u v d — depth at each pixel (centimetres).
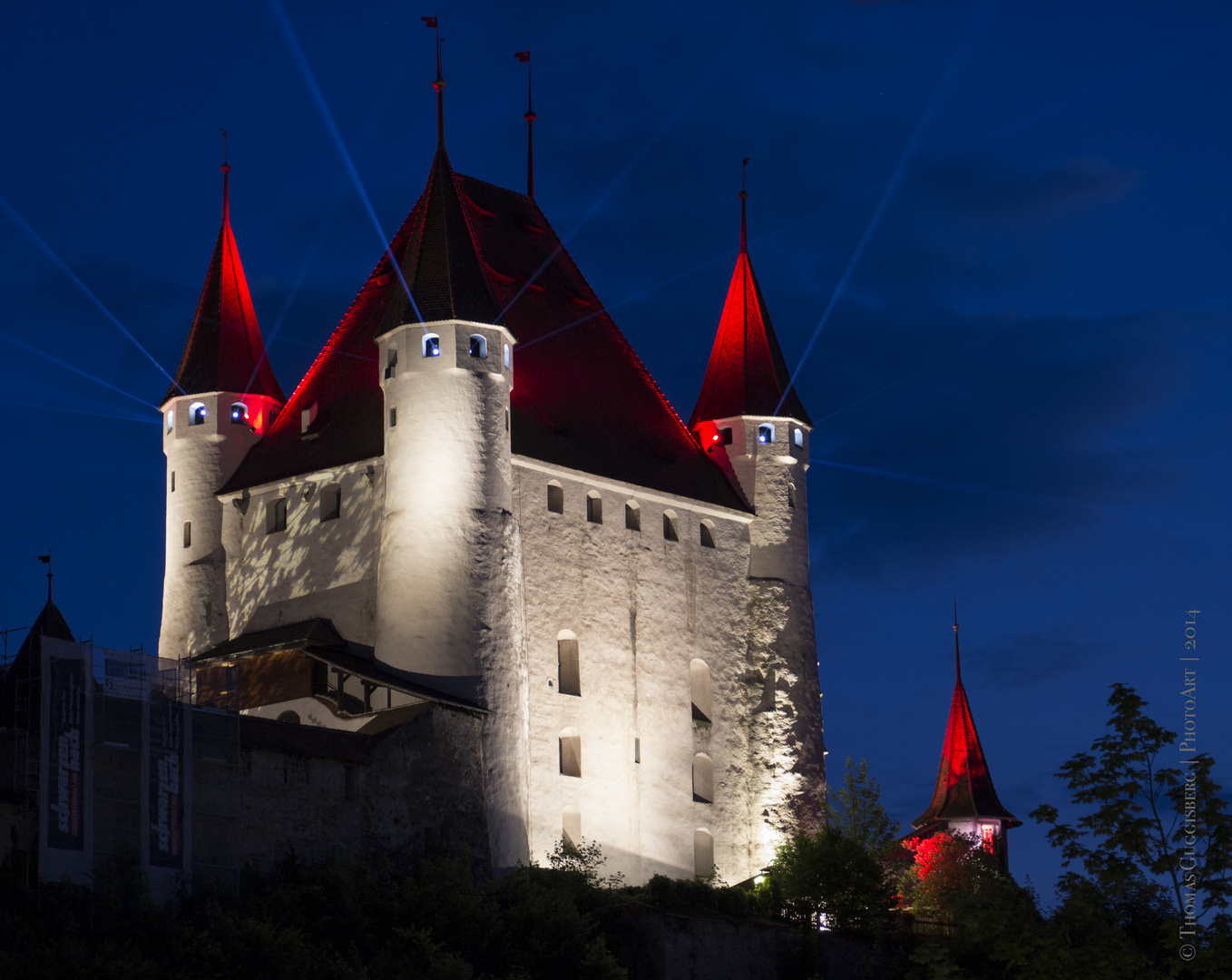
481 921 5475
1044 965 4322
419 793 5906
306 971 4884
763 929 6300
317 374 7256
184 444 7281
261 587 6956
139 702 5144
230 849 5281
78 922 4781
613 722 6875
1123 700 4450
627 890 6425
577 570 6900
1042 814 4428
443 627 6256
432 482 6388
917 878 7244
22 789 4934
